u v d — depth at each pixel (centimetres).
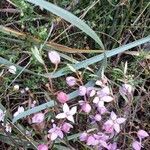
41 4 14
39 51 14
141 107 15
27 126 15
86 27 14
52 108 14
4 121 14
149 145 15
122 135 14
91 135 14
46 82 15
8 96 15
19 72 15
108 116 14
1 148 15
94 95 14
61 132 13
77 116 14
